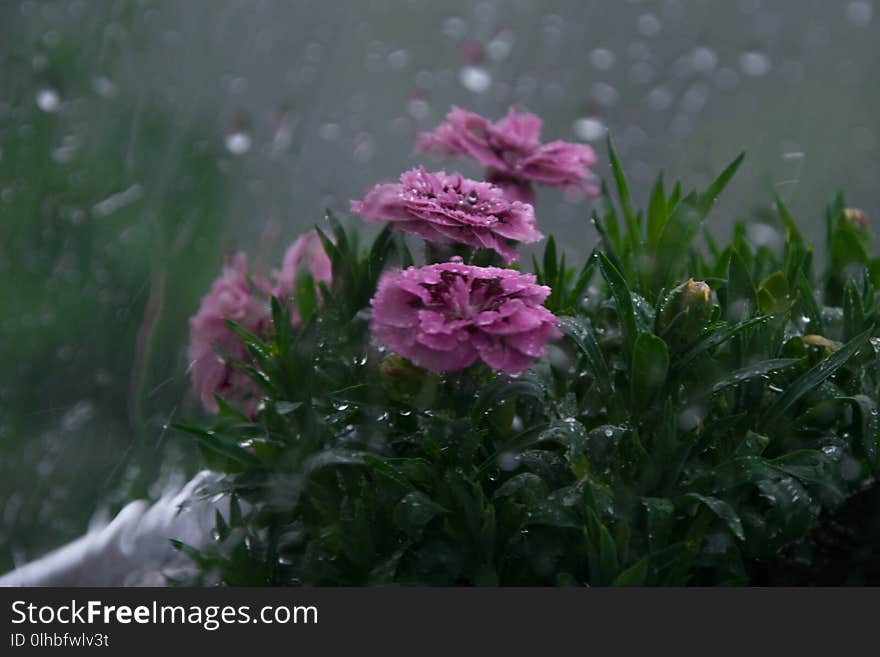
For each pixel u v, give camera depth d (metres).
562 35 2.96
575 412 0.91
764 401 0.91
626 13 3.07
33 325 1.40
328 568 0.90
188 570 0.92
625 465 0.90
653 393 0.90
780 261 0.97
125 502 1.06
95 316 1.40
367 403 0.91
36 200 1.59
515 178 0.96
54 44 1.80
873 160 2.62
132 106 1.77
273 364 0.91
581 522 0.89
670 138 2.61
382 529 0.90
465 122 0.96
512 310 0.88
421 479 0.89
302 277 0.95
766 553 0.90
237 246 1.44
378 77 2.56
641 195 2.19
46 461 1.21
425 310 0.88
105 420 1.26
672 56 3.00
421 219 0.90
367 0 2.70
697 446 0.90
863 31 3.30
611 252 0.93
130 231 1.52
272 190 1.73
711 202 0.95
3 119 1.70
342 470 0.90
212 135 1.78
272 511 0.91
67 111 1.73
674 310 0.90
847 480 0.91
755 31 3.21
